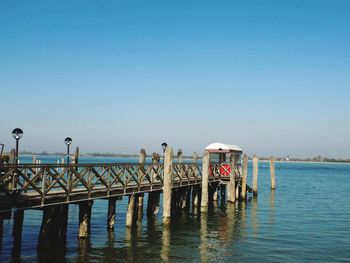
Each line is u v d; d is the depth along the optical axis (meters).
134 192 22.34
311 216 29.72
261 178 84.00
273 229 24.28
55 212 17.11
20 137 16.80
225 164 36.62
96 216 27.61
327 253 18.75
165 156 23.19
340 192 50.81
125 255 17.36
